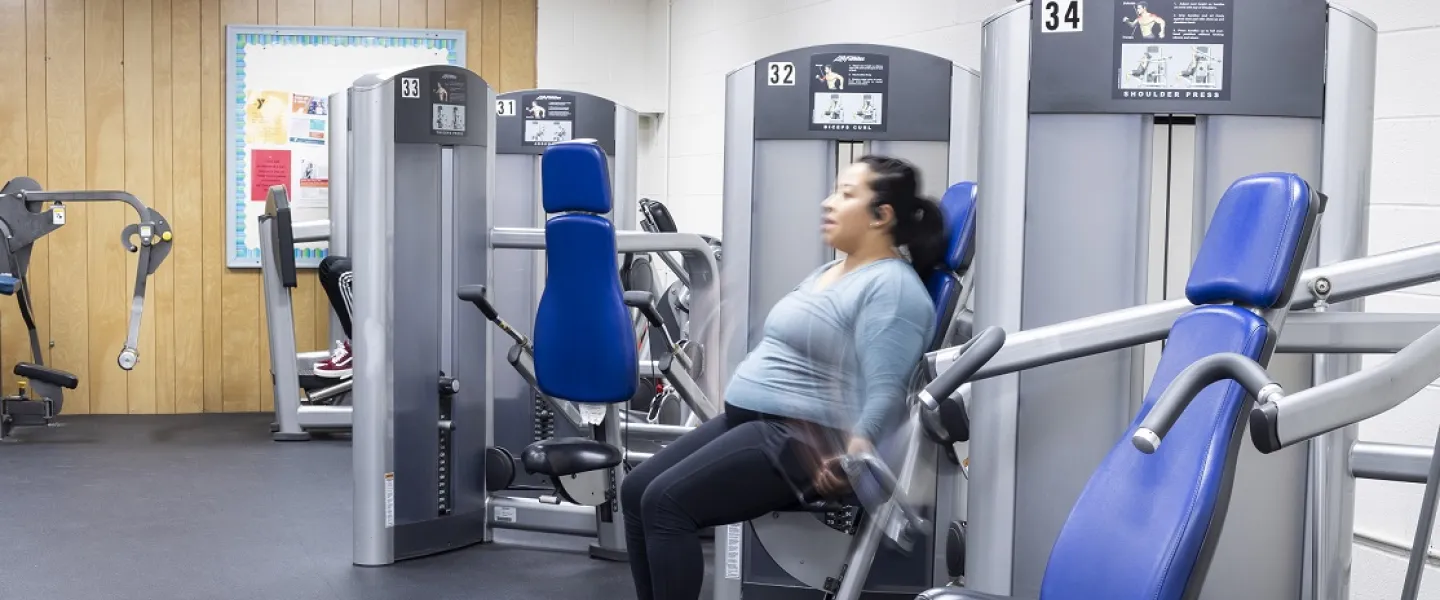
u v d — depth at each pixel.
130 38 7.06
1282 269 1.50
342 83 7.30
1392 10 2.98
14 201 6.21
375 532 3.98
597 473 3.80
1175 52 2.27
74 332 7.09
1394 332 2.03
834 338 2.48
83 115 7.03
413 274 4.07
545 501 4.32
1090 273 2.31
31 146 6.98
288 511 4.74
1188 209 2.48
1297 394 1.36
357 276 3.96
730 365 3.38
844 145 3.43
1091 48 2.28
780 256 3.35
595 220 3.35
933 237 2.65
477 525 4.32
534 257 5.16
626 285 4.82
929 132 3.29
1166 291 2.49
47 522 4.48
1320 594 2.29
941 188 3.30
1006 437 2.35
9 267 6.22
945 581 3.10
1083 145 2.30
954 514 3.11
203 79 7.15
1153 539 1.46
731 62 6.56
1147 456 1.55
